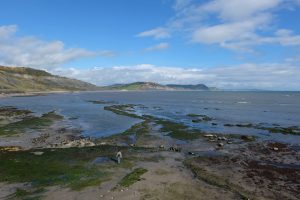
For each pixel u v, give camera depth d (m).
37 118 75.62
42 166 33.88
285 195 27.16
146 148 44.72
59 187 27.94
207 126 68.62
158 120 75.38
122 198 25.64
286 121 79.88
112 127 67.00
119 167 34.41
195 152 43.62
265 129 63.88
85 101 160.75
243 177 32.03
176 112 101.62
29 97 193.50
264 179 31.48
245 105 140.38
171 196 26.28
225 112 103.06
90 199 25.39
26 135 54.94
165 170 33.72
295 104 149.25
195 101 175.62
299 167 36.38
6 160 35.81
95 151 41.25
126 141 50.78
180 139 52.56
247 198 25.97
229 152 43.69
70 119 79.12
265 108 122.19
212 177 31.34
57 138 53.03
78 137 54.25
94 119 80.00
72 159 37.16
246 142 50.78
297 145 48.75
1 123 67.38
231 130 63.31
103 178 30.48
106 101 166.38
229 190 27.94
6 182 29.02
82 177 30.66
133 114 89.31
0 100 156.25
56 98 189.12
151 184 29.05
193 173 32.97
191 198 25.94
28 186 28.11
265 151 44.44
